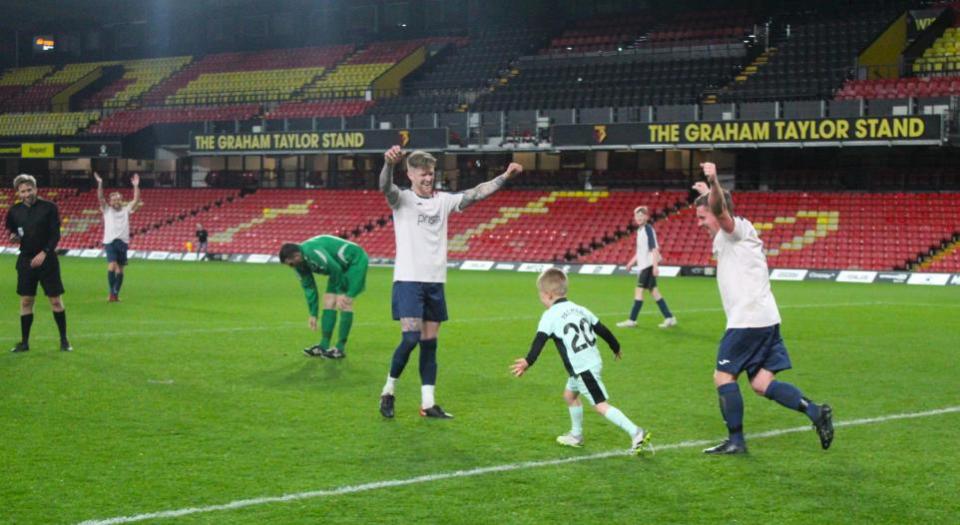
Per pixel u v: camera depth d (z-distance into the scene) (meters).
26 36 68.12
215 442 8.05
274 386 10.73
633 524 6.02
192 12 63.19
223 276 31.52
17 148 51.28
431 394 9.20
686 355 13.58
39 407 9.36
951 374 11.94
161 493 6.56
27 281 12.91
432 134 41.38
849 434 8.51
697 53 46.69
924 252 34.19
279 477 7.00
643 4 53.59
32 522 5.93
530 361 7.69
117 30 65.75
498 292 25.69
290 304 21.05
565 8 55.19
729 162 42.09
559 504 6.41
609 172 44.09
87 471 7.09
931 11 45.25
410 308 8.99
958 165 38.22
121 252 21.59
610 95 45.16
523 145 40.22
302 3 60.84
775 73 43.16
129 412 9.20
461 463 7.45
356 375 11.56
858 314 19.81
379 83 52.56
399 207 9.09
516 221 42.12
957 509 6.34
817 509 6.33
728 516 6.18
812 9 49.56
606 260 37.88
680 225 39.03
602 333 7.91
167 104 56.75
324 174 50.72
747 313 7.61
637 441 7.61
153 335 15.14
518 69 50.47
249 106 53.69
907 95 38.81
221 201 49.97
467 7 57.25
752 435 8.45
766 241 36.78
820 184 40.47
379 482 6.88
